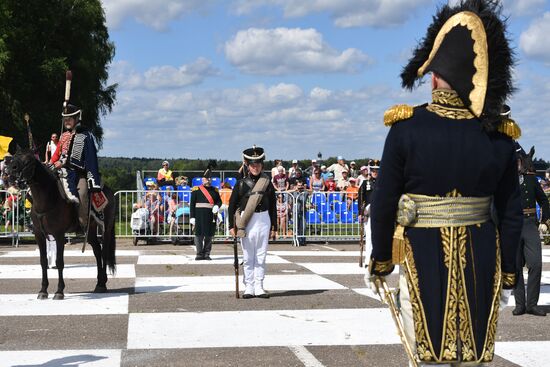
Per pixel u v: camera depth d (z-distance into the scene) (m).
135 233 19.59
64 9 40.88
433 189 3.85
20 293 10.99
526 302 9.47
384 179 3.91
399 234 3.90
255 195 10.42
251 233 10.52
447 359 3.76
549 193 20.16
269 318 9.03
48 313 9.33
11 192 18.28
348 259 15.91
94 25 42.59
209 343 7.70
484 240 3.88
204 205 15.82
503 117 3.94
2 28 38.53
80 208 10.55
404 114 3.90
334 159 28.31
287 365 6.81
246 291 10.57
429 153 3.82
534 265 9.34
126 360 6.96
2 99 38.59
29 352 7.26
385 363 6.90
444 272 3.82
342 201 20.47
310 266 14.52
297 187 20.31
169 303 10.09
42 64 39.19
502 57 3.98
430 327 3.79
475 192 3.86
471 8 4.04
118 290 11.30
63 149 10.67
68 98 10.93
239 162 26.38
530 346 7.65
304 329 8.39
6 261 15.47
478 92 3.85
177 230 19.61
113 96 45.41
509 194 3.95
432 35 4.14
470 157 3.82
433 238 3.84
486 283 3.85
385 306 9.84
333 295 10.80
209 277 12.87
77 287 11.66
